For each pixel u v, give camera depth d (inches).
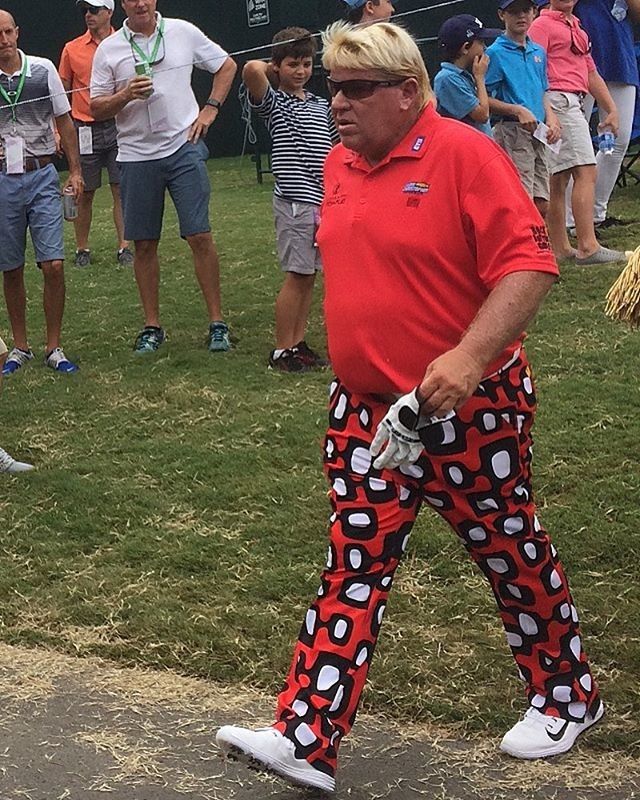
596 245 320.2
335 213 118.3
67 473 215.5
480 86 287.1
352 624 116.6
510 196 110.8
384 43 111.4
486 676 145.1
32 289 372.8
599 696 135.2
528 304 109.3
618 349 255.9
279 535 187.5
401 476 117.7
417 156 113.3
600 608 158.7
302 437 224.2
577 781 123.0
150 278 285.3
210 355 279.1
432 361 113.4
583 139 315.0
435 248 112.8
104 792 125.2
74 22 707.4
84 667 153.3
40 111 274.8
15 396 260.4
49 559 185.3
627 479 195.3
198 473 212.1
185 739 135.2
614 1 345.1
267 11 623.5
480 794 121.9
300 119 254.4
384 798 122.1
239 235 424.5
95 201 588.1
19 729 138.3
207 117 276.4
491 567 124.3
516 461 118.4
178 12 665.6
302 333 268.2
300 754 113.7
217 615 164.6
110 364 278.5
